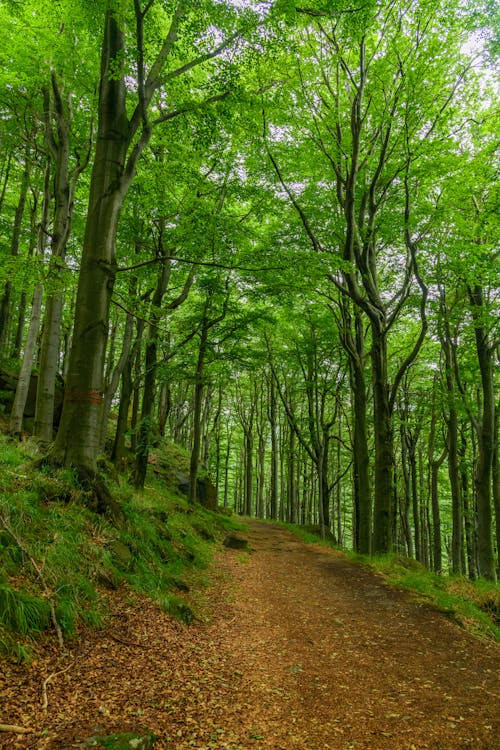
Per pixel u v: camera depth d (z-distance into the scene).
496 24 10.86
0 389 13.87
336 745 3.46
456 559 17.52
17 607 3.88
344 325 15.90
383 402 13.36
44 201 12.12
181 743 3.17
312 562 12.99
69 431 7.09
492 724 3.94
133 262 12.77
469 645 6.27
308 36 11.89
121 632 4.80
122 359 14.14
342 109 13.17
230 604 7.57
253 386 34.78
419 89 11.02
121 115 7.80
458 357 18.08
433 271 13.54
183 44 7.77
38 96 11.48
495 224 12.28
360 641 6.25
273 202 13.61
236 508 49.06
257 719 3.75
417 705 4.29
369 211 12.48
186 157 11.23
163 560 8.00
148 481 16.06
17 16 9.11
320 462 21.06
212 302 14.37
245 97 8.95
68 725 3.03
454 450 17.84
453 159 11.36
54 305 10.88
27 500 5.53
